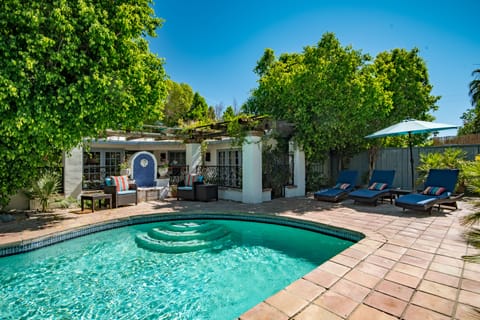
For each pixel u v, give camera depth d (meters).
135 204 9.87
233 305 3.65
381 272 3.60
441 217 6.97
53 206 8.94
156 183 12.05
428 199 7.29
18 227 6.45
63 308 3.60
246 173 10.09
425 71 15.22
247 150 10.08
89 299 3.83
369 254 4.27
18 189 8.11
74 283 4.31
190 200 10.86
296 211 8.17
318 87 9.84
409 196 7.83
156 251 5.68
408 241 4.93
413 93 14.24
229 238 6.55
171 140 15.08
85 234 6.61
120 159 15.52
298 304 2.82
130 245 6.06
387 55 15.03
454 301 2.87
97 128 7.07
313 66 9.73
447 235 5.31
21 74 5.28
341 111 10.09
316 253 5.55
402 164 13.46
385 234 5.41
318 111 9.92
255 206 9.23
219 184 12.19
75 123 6.36
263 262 5.10
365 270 3.66
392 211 7.92
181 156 18.14
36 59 5.65
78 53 6.12
